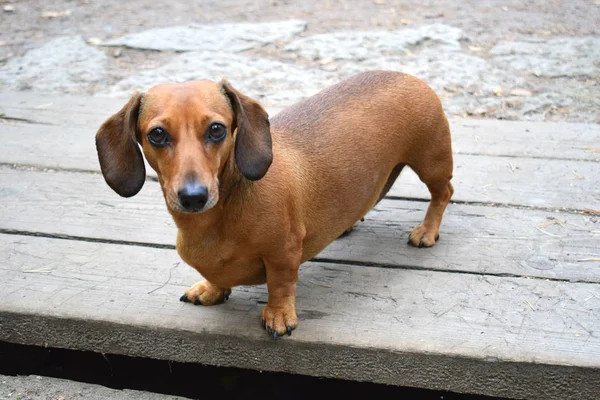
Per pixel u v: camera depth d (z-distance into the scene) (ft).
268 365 3.65
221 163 3.31
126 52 7.15
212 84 3.33
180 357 3.71
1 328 3.79
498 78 6.20
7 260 4.04
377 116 3.82
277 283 3.58
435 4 8.50
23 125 5.32
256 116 3.34
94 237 4.19
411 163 4.03
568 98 5.74
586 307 3.66
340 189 3.72
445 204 4.10
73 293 3.83
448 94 5.93
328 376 3.62
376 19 7.98
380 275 3.90
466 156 4.81
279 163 3.50
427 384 3.55
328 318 3.66
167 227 4.26
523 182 4.53
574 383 3.45
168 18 8.25
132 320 3.69
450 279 3.85
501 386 3.50
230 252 3.44
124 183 3.39
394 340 3.54
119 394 3.69
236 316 3.70
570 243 4.04
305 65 6.68
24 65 6.82
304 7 8.59
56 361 4.14
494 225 4.20
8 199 4.51
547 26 7.53
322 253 4.06
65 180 4.68
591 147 4.85
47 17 8.40
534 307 3.67
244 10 8.52
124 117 3.37
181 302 3.78
